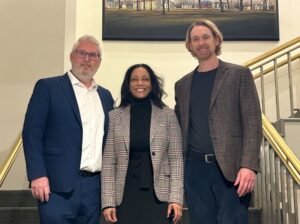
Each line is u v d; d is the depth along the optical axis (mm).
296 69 5547
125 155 2357
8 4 5297
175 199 2287
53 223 2238
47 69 5168
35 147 2289
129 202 2303
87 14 5633
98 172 2410
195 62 5543
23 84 5133
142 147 2359
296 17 5699
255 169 2246
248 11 5637
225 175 2289
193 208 2377
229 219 2279
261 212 3490
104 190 2324
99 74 5473
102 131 2467
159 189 2314
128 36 5555
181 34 5570
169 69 5523
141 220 2273
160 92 2508
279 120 4449
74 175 2312
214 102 2389
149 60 5543
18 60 5184
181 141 2445
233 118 2373
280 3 5727
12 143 5020
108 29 5566
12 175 4898
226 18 5613
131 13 5605
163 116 2443
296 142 4375
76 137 2369
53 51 5215
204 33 2471
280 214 3145
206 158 2352
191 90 2504
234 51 5582
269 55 4938
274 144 3129
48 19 5293
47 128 2377
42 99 2373
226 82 2414
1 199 4180
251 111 2344
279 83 5512
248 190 2232
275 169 3182
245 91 2377
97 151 2404
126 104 2486
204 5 5625
